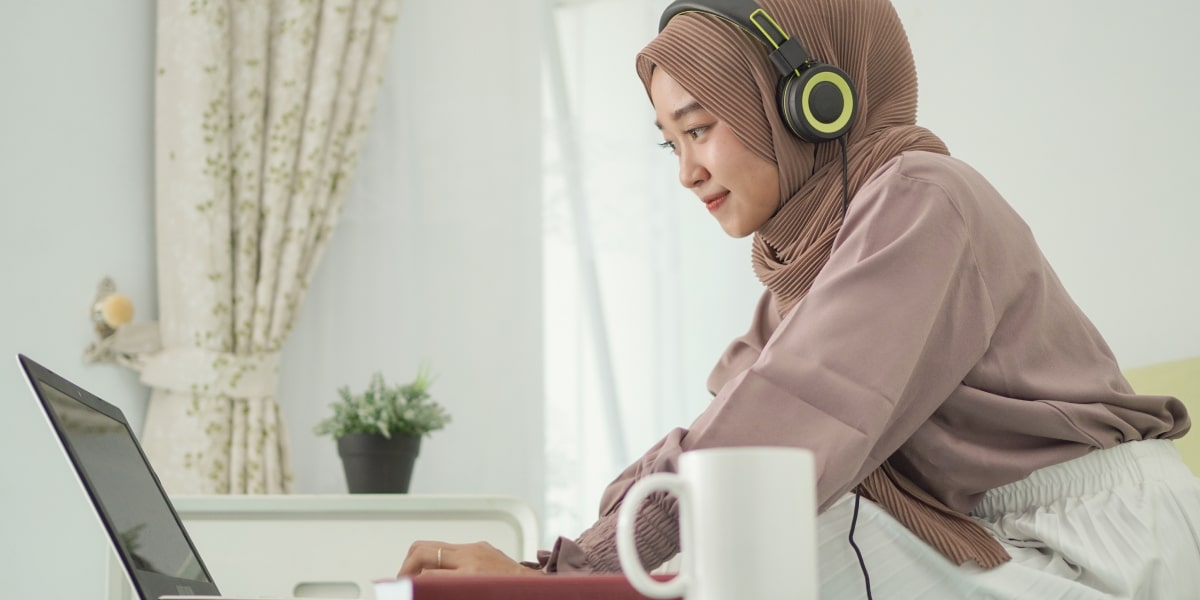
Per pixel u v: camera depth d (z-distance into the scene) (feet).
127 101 8.79
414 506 6.55
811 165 4.16
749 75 4.14
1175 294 7.61
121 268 8.58
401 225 9.53
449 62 9.73
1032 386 3.56
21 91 7.79
